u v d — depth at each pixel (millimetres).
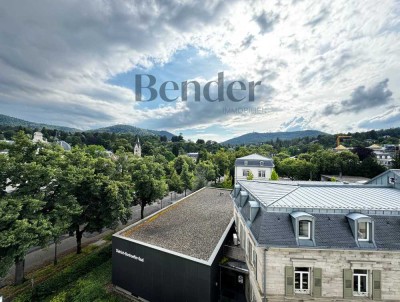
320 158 72500
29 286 21750
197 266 16812
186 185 57500
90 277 23547
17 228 17578
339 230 14047
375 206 15164
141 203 39188
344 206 15156
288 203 15844
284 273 13836
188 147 160750
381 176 23062
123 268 21172
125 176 31688
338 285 13617
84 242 31812
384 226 14078
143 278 19656
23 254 18828
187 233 22891
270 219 14719
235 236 21828
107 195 25578
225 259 19469
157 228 24203
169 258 18203
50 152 23906
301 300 13648
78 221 25875
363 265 13555
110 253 27922
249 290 18734
